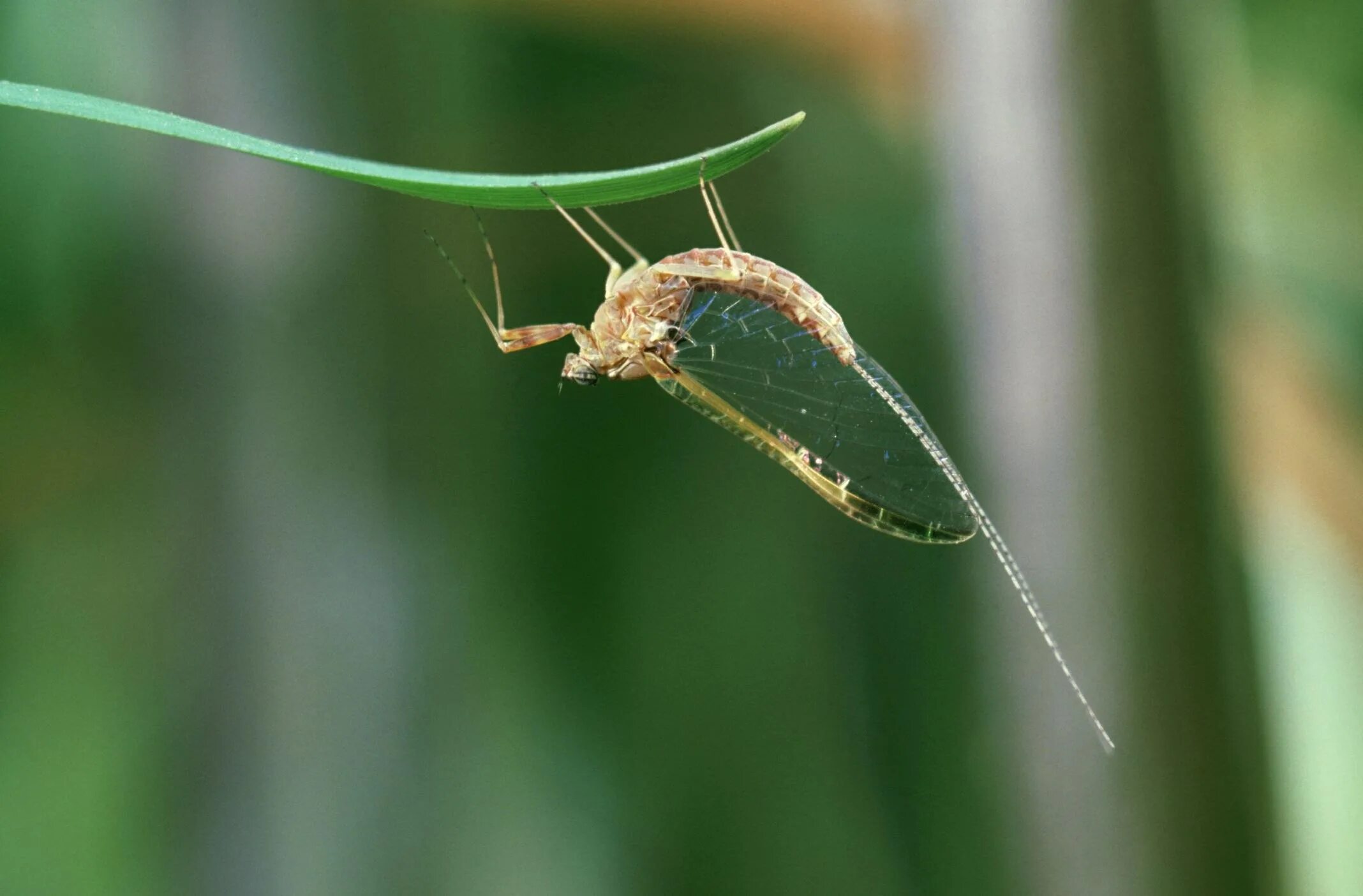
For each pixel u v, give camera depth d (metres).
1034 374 0.14
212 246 0.15
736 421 0.15
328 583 0.15
